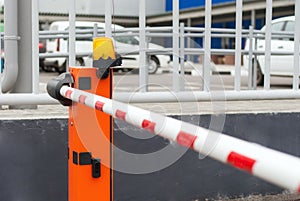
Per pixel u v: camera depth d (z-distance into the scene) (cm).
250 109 367
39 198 293
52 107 359
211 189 334
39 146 291
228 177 338
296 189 72
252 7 1691
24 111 332
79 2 791
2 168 285
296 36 362
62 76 220
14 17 329
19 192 289
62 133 295
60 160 295
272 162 77
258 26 1808
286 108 379
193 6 1994
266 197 350
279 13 1664
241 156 84
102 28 534
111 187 223
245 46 770
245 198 344
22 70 342
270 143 351
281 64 891
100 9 701
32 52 324
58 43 1126
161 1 1866
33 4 304
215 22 2112
